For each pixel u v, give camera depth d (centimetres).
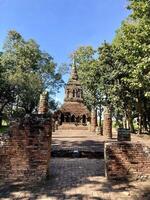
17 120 495
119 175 491
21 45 2369
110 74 1559
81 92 2097
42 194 410
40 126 493
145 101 1675
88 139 1205
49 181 479
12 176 480
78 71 2348
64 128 1894
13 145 488
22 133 491
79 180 486
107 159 496
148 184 465
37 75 2284
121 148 498
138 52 984
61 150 824
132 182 477
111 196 403
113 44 1498
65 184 461
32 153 488
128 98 1644
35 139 490
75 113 1992
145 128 1927
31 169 483
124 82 1476
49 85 2541
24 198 393
